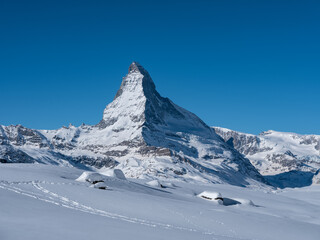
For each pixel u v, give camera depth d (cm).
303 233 5009
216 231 4216
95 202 4816
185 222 4478
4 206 3100
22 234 2203
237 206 10288
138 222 3634
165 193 9956
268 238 4388
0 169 8306
